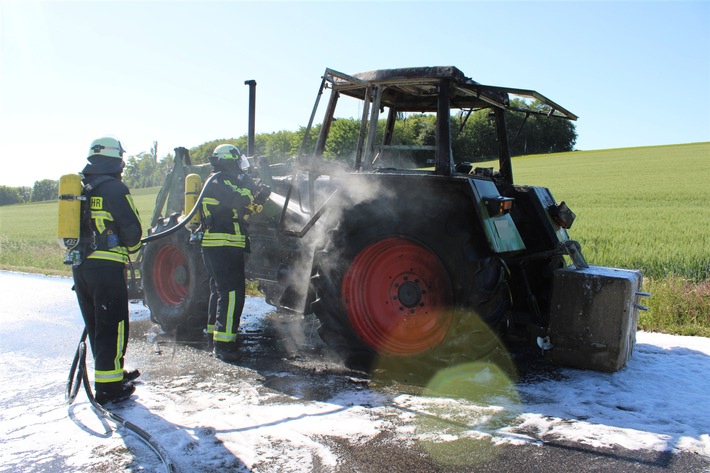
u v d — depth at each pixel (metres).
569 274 4.66
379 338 4.72
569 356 4.67
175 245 6.04
